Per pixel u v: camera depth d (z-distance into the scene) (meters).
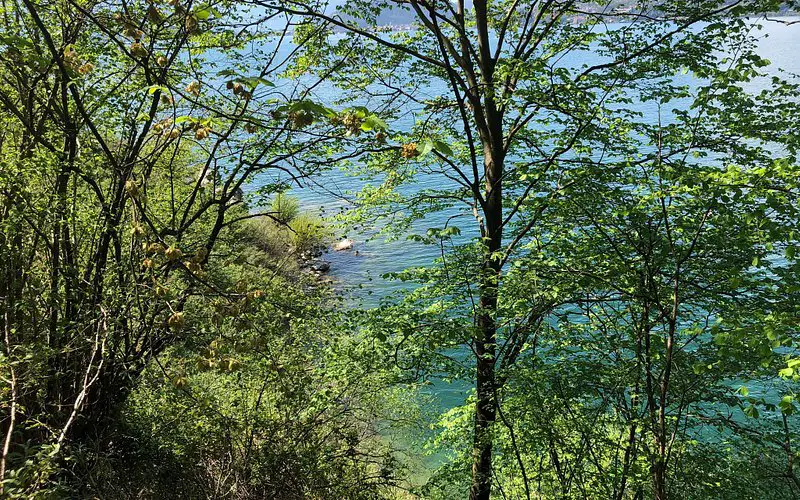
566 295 5.87
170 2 3.04
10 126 5.31
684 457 6.05
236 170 6.46
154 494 6.33
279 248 19.75
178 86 5.73
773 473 5.77
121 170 5.06
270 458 7.15
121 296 5.34
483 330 6.56
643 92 7.42
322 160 7.30
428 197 9.53
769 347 3.87
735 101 5.80
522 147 10.05
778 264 7.34
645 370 5.89
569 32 8.66
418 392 11.36
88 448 5.46
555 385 6.11
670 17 7.90
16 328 4.87
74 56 4.20
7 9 5.46
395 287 18.47
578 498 6.18
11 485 3.30
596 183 6.78
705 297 5.57
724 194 4.54
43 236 5.16
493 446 6.98
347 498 7.80
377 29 9.00
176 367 5.98
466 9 10.12
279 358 6.99
